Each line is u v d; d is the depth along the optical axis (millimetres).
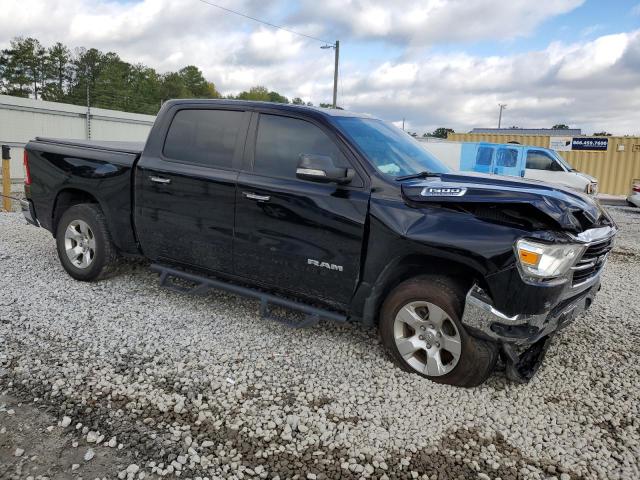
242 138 4203
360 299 3686
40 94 73062
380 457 2703
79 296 4805
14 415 2898
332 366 3678
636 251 9273
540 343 3770
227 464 2594
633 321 5023
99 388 3213
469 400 3307
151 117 23266
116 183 4781
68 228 5145
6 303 4531
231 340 4039
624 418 3230
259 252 4043
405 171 3898
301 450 2730
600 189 23344
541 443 2916
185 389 3256
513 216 3199
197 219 4320
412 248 3375
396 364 3686
